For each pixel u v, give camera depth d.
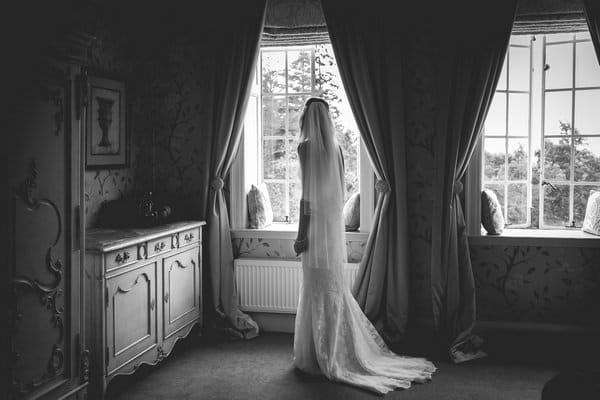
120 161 3.93
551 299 3.90
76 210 2.47
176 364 3.58
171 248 3.60
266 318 4.30
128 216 3.68
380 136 3.90
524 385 3.19
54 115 2.33
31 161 2.20
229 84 4.13
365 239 4.12
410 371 3.34
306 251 3.30
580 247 3.84
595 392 1.73
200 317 4.07
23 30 2.13
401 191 3.90
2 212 2.07
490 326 3.92
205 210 4.20
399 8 3.90
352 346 3.30
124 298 3.05
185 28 4.28
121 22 3.95
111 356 2.92
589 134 4.16
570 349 3.82
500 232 4.01
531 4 3.82
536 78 4.24
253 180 4.54
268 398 3.02
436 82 3.92
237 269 4.25
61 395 2.40
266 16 4.16
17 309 2.15
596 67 4.13
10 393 2.12
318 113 3.40
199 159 4.31
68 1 2.33
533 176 4.27
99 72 3.67
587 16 3.62
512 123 4.23
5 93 2.07
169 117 4.36
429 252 3.98
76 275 2.48
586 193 4.18
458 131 3.80
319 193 3.29
